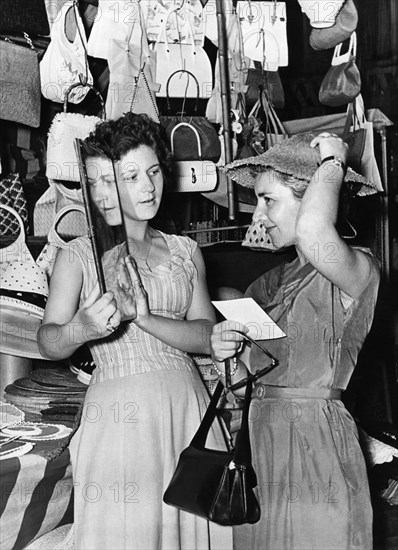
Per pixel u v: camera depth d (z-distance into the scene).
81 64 3.12
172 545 2.13
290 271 2.14
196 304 2.33
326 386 1.99
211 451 2.04
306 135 2.12
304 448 1.95
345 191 2.16
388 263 5.02
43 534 2.21
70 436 2.17
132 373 2.15
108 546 2.09
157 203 2.23
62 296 2.15
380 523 3.65
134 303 2.11
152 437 2.10
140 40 3.27
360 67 5.41
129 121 2.19
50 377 2.85
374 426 4.44
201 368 2.85
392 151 5.04
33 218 3.48
